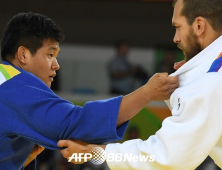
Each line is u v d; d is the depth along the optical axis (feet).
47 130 20.35
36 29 21.91
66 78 80.18
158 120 60.13
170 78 20.38
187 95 18.60
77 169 57.62
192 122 18.17
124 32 86.12
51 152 59.47
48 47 22.16
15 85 20.94
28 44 21.93
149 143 18.83
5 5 82.23
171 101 19.77
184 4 20.18
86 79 80.69
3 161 21.68
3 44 22.58
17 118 20.62
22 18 22.25
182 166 18.26
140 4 83.35
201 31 19.86
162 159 18.25
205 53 19.74
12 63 22.40
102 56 84.74
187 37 20.30
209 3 19.65
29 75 21.39
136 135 59.72
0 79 21.16
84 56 84.28
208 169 59.47
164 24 85.56
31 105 20.39
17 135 21.08
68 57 83.76
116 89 69.41
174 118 18.70
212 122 18.15
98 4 83.51
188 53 20.62
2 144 21.07
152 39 85.92
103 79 81.05
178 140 18.08
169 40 85.87
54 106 20.54
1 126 20.67
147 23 85.71
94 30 85.71
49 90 21.22
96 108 20.42
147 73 76.18
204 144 18.16
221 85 18.24
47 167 58.59
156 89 20.39
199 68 19.76
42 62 22.12
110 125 20.18
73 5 83.35
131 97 20.58
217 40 19.65
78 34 85.56
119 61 70.49
